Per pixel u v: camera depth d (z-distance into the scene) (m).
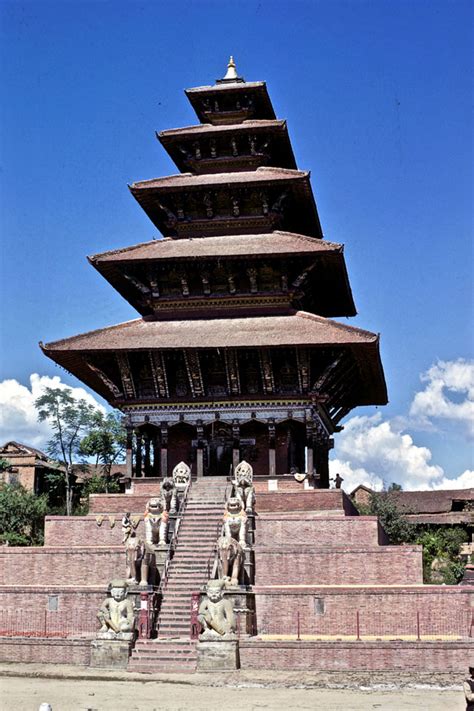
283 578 49.19
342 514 54.09
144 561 46.94
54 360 61.94
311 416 59.47
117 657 43.88
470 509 132.00
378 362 62.28
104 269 64.69
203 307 63.88
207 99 71.44
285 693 39.03
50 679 42.09
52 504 119.88
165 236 73.88
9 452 124.81
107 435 119.88
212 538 51.44
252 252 61.69
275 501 54.88
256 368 61.31
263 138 68.81
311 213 69.50
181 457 63.47
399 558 48.69
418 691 39.78
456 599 45.75
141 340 60.44
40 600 48.97
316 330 59.28
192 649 44.12
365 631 46.09
